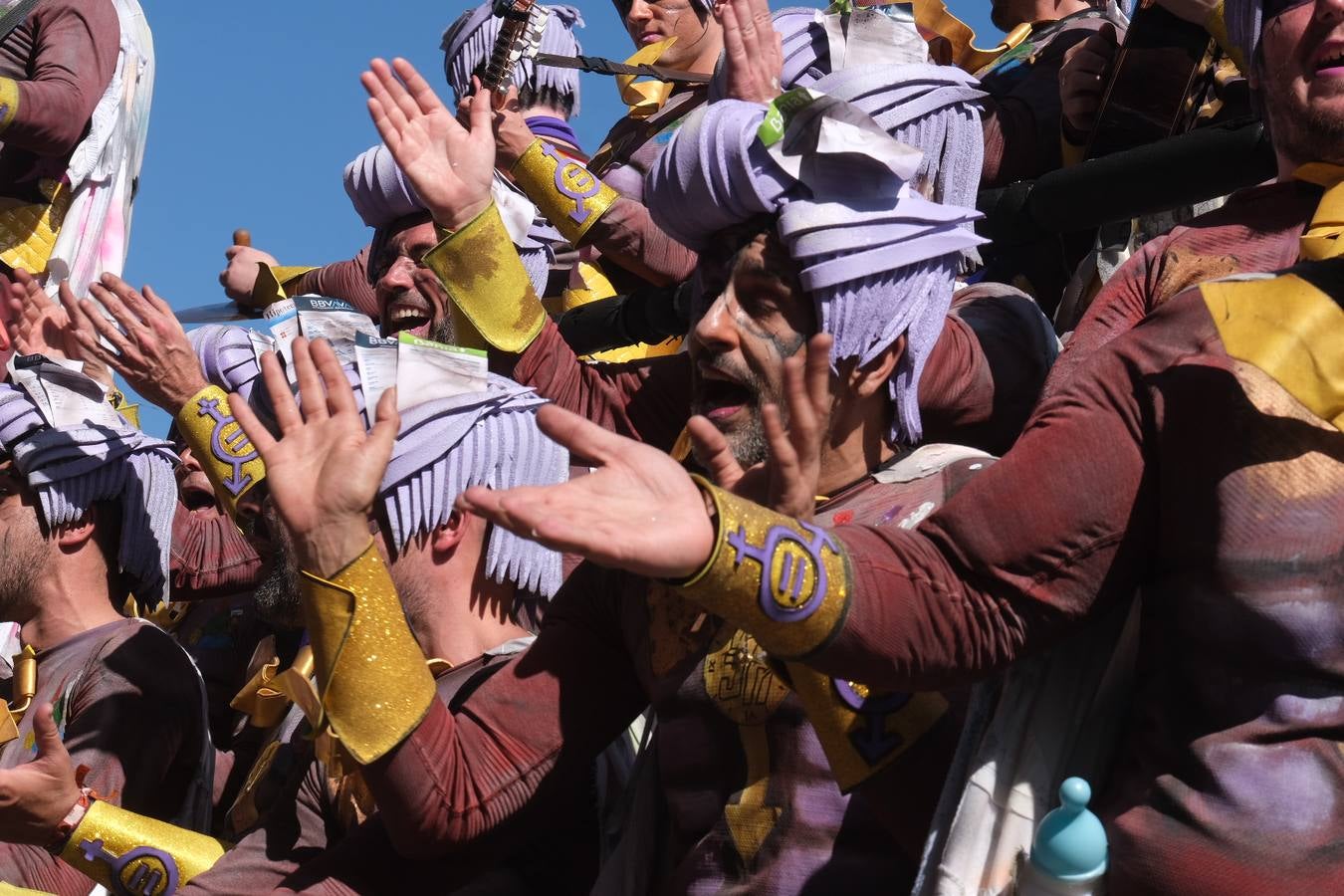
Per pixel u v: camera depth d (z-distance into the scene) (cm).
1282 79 262
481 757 289
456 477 346
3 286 562
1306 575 208
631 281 452
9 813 368
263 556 416
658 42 487
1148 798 214
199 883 341
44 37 579
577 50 562
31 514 443
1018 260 389
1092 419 225
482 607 349
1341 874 202
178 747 420
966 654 223
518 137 425
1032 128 396
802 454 230
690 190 283
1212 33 358
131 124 607
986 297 334
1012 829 228
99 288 424
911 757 246
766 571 216
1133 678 230
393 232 427
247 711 370
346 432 281
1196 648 215
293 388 414
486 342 360
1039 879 217
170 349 419
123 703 411
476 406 351
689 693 274
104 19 590
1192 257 269
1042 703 233
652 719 302
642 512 213
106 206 595
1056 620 223
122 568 453
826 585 219
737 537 215
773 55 330
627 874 288
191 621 502
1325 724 206
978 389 315
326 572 277
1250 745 208
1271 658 209
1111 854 215
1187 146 327
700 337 282
